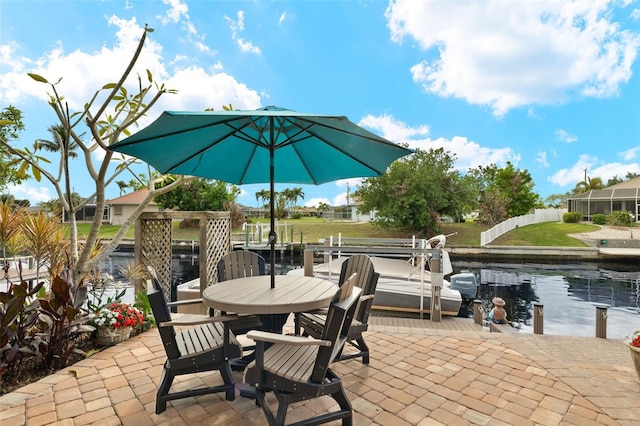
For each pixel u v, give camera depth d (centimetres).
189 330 255
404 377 266
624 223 2297
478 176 2477
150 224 557
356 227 2517
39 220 378
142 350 316
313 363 195
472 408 222
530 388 249
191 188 2347
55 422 204
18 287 267
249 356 279
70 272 328
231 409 218
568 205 2991
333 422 206
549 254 1622
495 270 1378
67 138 371
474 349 324
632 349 279
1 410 217
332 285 266
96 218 387
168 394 216
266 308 209
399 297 623
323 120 216
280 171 353
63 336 302
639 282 1136
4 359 267
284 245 1546
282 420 179
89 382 254
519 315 779
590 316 765
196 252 1792
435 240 664
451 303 614
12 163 378
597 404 228
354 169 320
